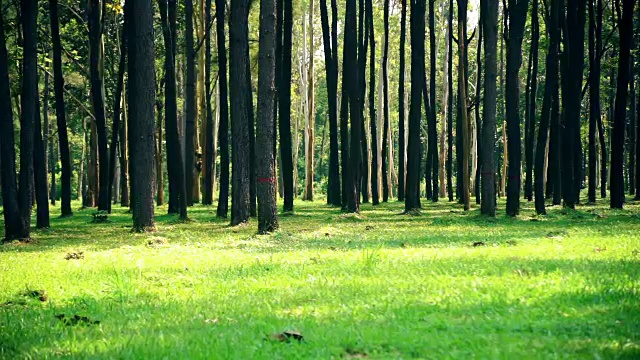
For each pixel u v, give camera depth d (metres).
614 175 30.97
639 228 19.69
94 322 8.34
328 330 7.11
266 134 21.75
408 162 31.23
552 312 7.64
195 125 44.50
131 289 10.68
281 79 34.19
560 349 6.07
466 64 32.72
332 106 39.06
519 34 27.28
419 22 30.16
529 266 11.52
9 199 20.70
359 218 28.39
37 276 12.88
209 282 11.34
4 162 20.66
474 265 11.82
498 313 7.67
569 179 31.02
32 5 21.36
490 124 26.86
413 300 8.64
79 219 32.62
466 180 32.62
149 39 23.17
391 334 6.77
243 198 25.75
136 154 23.38
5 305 10.00
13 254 17.50
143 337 7.27
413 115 30.72
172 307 9.14
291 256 15.03
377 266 12.30
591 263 11.74
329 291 9.65
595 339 6.41
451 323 7.24
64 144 34.06
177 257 15.69
